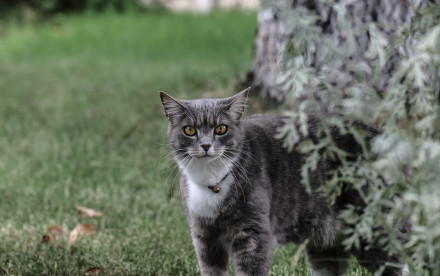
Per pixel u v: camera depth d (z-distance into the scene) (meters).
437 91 4.79
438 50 2.84
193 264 4.70
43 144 7.92
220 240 4.14
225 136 4.06
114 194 6.28
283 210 4.10
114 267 4.68
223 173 3.98
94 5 21.56
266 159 4.06
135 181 6.62
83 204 6.10
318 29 3.05
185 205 4.20
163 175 6.57
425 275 3.12
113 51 15.49
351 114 3.11
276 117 4.39
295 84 3.13
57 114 9.29
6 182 6.66
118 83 11.19
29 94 10.86
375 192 3.04
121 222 5.68
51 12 21.09
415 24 3.00
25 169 7.06
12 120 9.20
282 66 3.34
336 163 4.02
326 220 4.07
